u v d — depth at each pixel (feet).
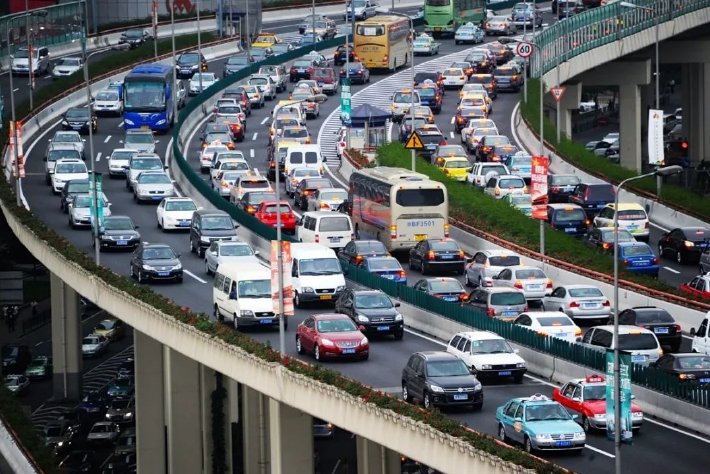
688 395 415.44
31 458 586.04
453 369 418.72
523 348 478.18
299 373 415.23
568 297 541.75
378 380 447.01
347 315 509.35
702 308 534.78
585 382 414.41
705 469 368.27
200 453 579.48
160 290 584.40
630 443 364.58
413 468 561.43
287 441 439.22
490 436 367.04
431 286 556.10
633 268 613.52
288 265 435.12
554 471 322.14
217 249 609.83
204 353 477.36
